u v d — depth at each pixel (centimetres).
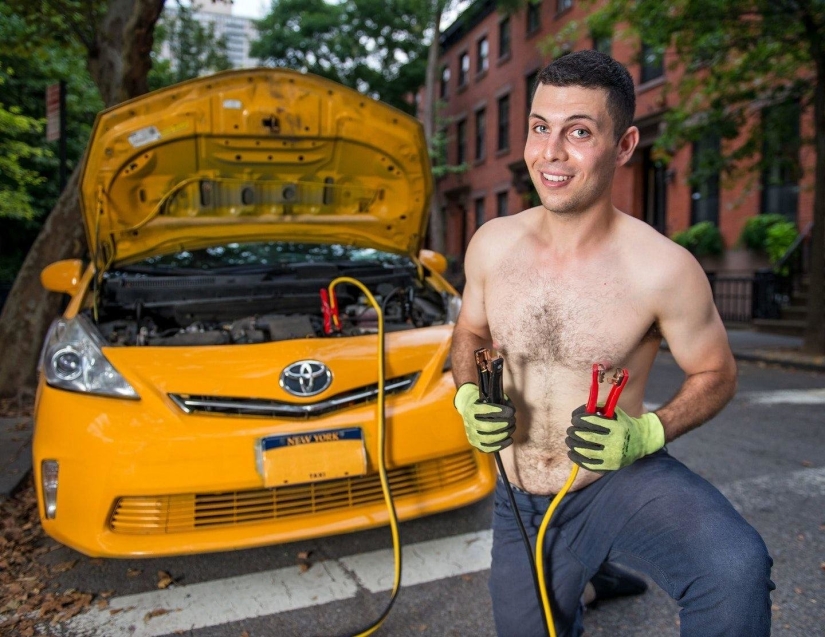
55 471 268
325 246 446
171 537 260
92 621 252
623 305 153
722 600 133
